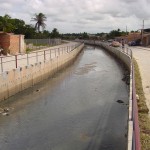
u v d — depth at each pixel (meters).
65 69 37.97
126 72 31.55
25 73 23.61
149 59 36.66
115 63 43.78
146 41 81.19
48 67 30.41
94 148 11.58
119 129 13.63
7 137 13.15
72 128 13.96
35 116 16.12
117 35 140.25
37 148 11.89
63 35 177.00
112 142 12.10
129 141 5.32
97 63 44.66
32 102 19.33
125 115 15.80
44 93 22.20
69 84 26.12
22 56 38.75
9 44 42.84
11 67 24.55
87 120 15.10
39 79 27.28
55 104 18.70
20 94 21.75
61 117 15.79
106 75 31.12
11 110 17.38
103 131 13.41
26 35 88.00
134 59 35.22
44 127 14.27
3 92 19.67
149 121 10.46
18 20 90.38
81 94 21.64
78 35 178.62
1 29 60.72
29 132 13.66
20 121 15.28
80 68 38.62
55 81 28.00
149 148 8.09
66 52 44.50
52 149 11.73
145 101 13.60
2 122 15.15
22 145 12.24
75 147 11.78
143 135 8.98
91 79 28.66
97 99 19.83
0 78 19.22
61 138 12.76
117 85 24.88
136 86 16.94
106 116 15.72
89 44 123.06
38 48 59.69
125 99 19.64
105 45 81.19
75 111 16.92
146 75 22.11
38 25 115.56
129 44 82.69
